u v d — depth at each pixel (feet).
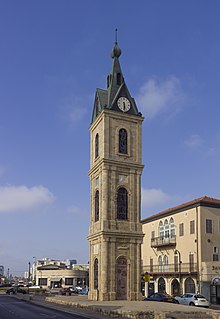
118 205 164.86
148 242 257.75
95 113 181.06
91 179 179.52
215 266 194.59
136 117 174.81
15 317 102.27
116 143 169.17
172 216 234.99
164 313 96.89
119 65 182.50
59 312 120.06
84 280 465.47
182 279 215.92
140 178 171.01
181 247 221.66
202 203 211.41
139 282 160.35
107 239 157.79
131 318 95.09
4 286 418.51
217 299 193.57
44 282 476.54
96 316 101.60
